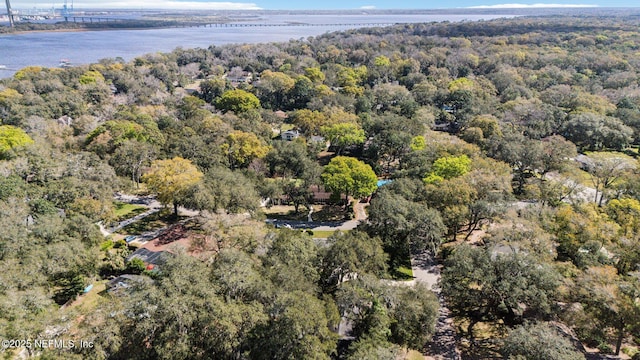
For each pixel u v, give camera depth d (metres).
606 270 40.19
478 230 62.12
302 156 79.81
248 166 80.88
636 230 51.41
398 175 73.38
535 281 39.22
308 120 104.62
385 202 54.47
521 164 82.81
